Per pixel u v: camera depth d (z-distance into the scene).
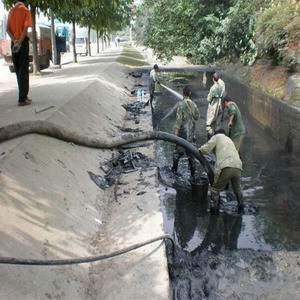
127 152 9.94
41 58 21.02
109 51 51.75
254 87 19.81
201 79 24.97
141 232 6.20
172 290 5.23
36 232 5.20
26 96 10.26
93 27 29.50
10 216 5.11
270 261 5.89
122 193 7.71
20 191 5.68
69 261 4.91
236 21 24.28
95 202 7.15
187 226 7.06
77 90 13.28
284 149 11.06
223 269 5.71
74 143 8.58
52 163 7.04
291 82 15.70
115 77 21.45
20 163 6.28
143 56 44.91
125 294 4.86
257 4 23.41
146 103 16.84
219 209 7.58
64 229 5.70
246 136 12.24
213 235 6.77
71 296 4.68
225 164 7.15
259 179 8.96
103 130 11.06
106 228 6.50
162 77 25.78
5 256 4.45
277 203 7.86
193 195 8.21
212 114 11.06
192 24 27.14
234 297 5.13
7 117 8.90
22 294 4.20
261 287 5.31
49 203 5.92
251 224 7.12
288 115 14.70
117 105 15.36
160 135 8.93
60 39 25.53
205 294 5.19
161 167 9.57
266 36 19.16
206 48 27.52
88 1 14.87
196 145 11.11
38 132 7.66
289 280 5.47
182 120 9.70
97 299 4.86
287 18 18.36
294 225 7.08
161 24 27.30
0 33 27.14
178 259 5.90
